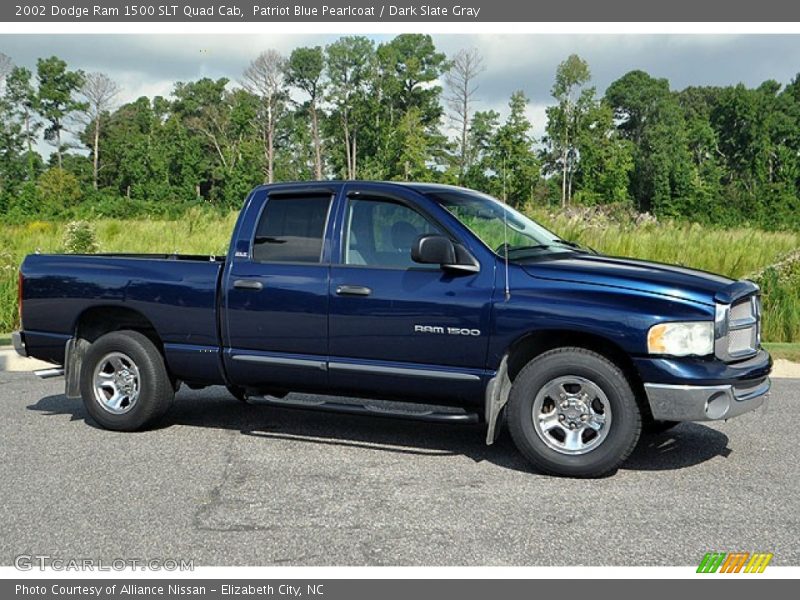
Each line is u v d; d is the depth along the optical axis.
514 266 6.02
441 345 6.11
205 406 8.20
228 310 6.75
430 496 5.51
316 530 4.93
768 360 6.12
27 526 5.00
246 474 5.99
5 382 9.62
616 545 4.70
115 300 7.14
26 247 20.95
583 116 93.00
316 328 6.46
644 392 6.01
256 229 6.79
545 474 5.98
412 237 6.33
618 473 6.00
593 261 6.24
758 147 106.19
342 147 102.50
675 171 97.88
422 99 100.75
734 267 15.99
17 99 111.00
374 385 6.39
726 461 6.30
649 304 5.67
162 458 6.39
